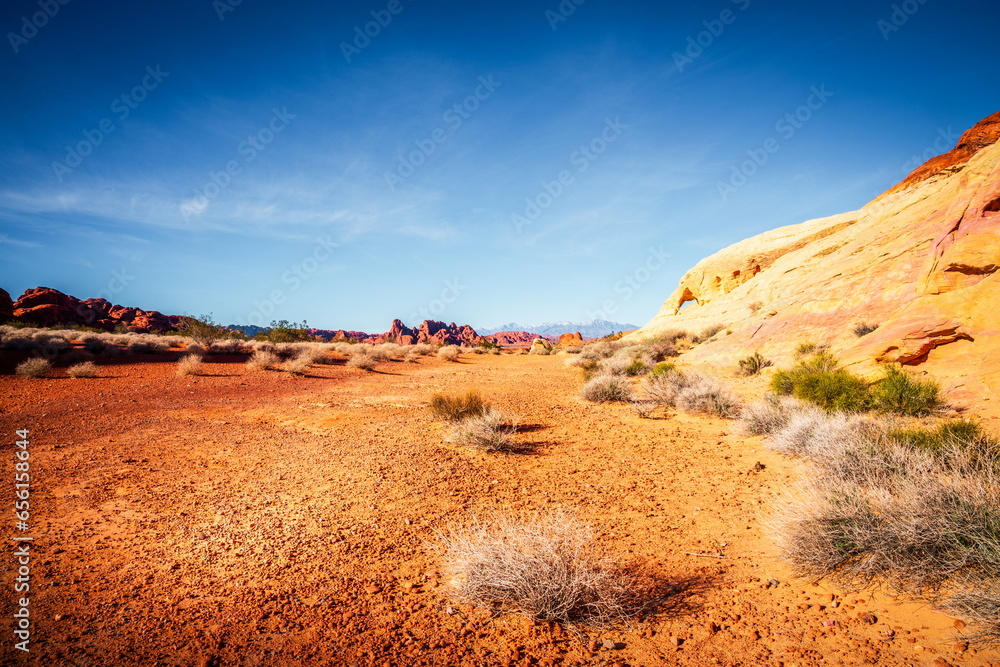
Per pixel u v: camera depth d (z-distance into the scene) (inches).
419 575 175.6
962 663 118.8
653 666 124.7
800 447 327.0
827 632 136.6
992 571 140.9
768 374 636.7
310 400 628.7
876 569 162.1
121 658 124.2
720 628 142.1
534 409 560.7
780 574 173.6
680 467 317.4
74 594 159.3
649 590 164.7
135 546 200.1
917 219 717.3
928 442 239.5
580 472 309.9
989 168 541.0
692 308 1680.6
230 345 1211.9
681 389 582.6
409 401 623.2
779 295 1090.1
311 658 126.3
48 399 573.6
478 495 264.5
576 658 128.1
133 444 382.6
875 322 589.0
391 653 128.7
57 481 287.0
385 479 292.4
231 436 414.6
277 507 246.7
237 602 155.4
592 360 1196.5
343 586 166.9
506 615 149.1
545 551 156.0
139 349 1053.8
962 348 445.7
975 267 490.3
